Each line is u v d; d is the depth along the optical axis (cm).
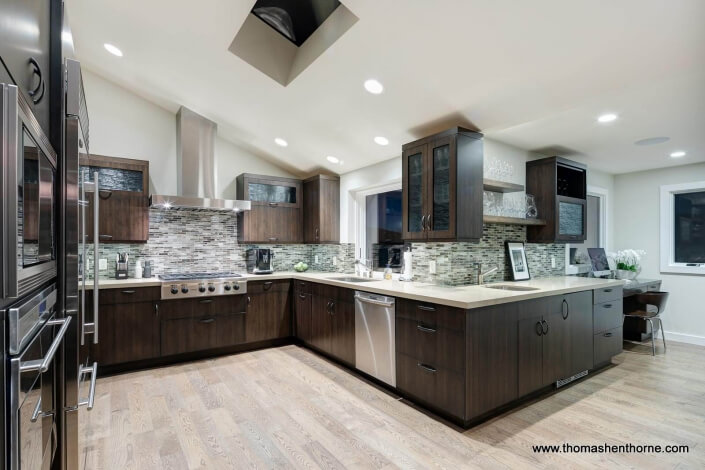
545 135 350
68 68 159
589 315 332
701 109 286
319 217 464
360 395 291
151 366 361
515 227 389
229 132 441
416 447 217
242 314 407
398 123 322
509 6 187
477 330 238
